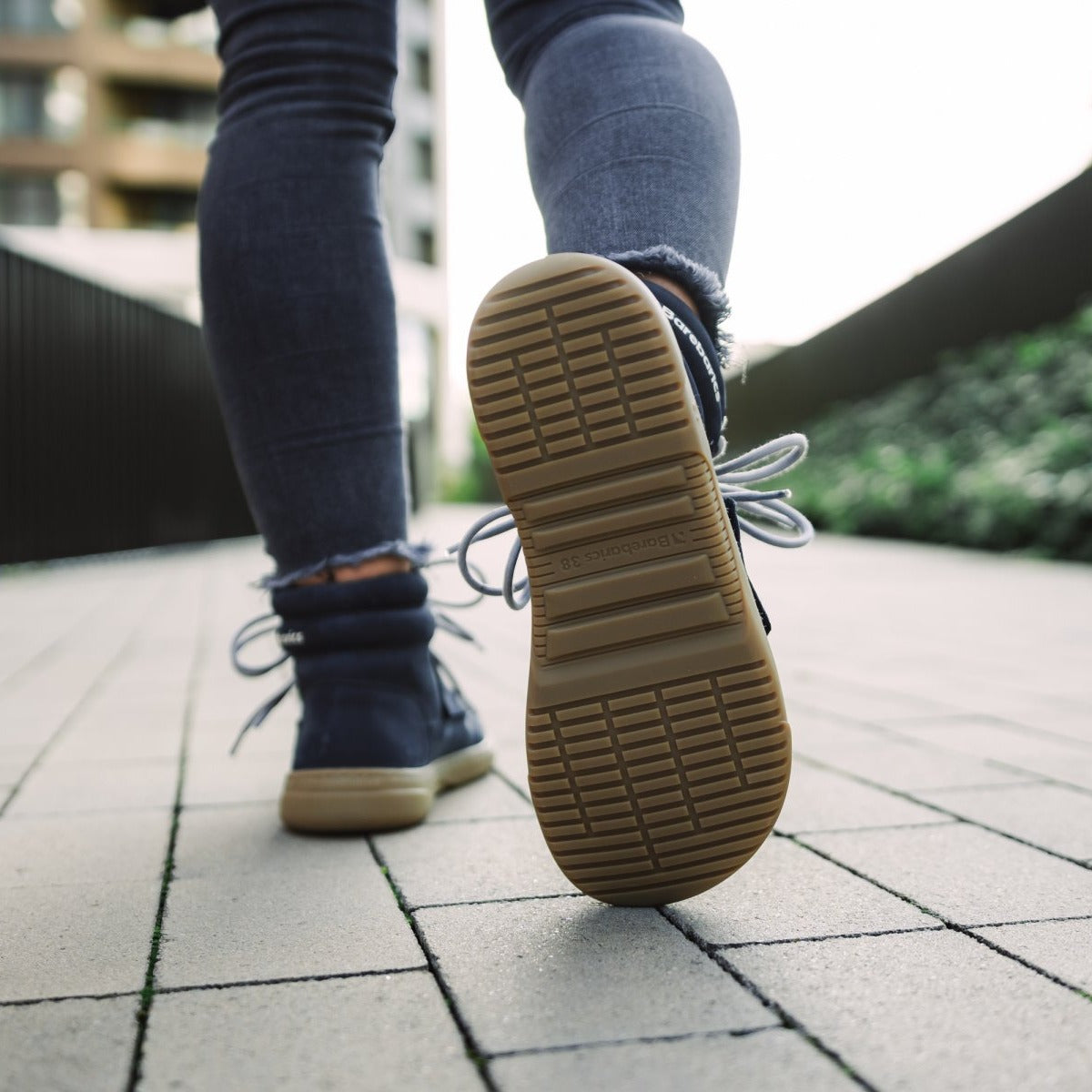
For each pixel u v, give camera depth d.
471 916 1.08
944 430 8.44
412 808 1.38
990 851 1.29
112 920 1.09
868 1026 0.83
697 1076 0.76
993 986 0.90
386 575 1.39
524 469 1.00
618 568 0.99
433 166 28.80
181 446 9.26
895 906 1.10
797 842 1.33
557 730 1.00
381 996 0.90
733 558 1.00
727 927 1.04
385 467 1.40
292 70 1.34
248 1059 0.79
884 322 9.95
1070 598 4.52
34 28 27.12
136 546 8.31
